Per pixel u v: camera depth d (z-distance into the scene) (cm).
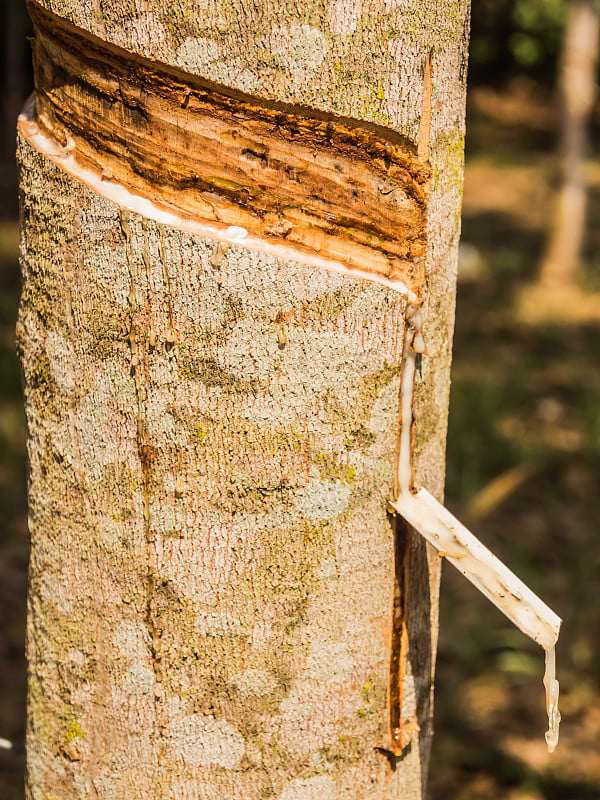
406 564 101
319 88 95
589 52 501
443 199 100
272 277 96
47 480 101
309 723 100
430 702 106
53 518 101
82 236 98
